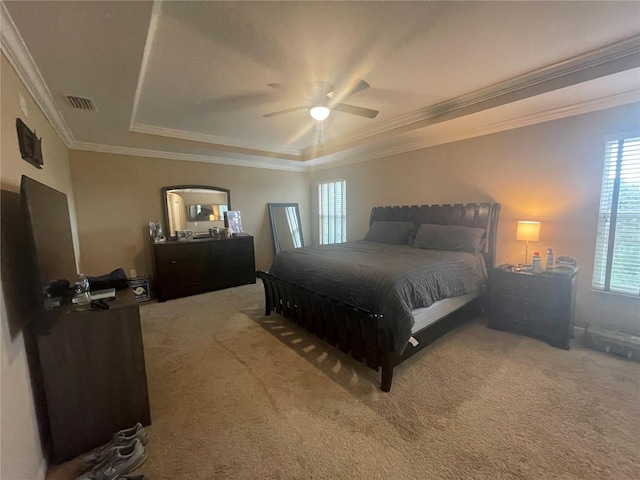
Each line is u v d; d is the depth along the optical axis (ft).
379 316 6.63
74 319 5.09
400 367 7.73
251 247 16.93
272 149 16.78
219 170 16.97
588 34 6.27
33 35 4.96
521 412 5.96
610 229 8.86
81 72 6.36
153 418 6.01
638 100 8.05
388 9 5.40
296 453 5.09
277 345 9.24
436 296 7.91
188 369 7.88
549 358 8.07
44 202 5.28
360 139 14.06
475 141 11.76
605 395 6.43
